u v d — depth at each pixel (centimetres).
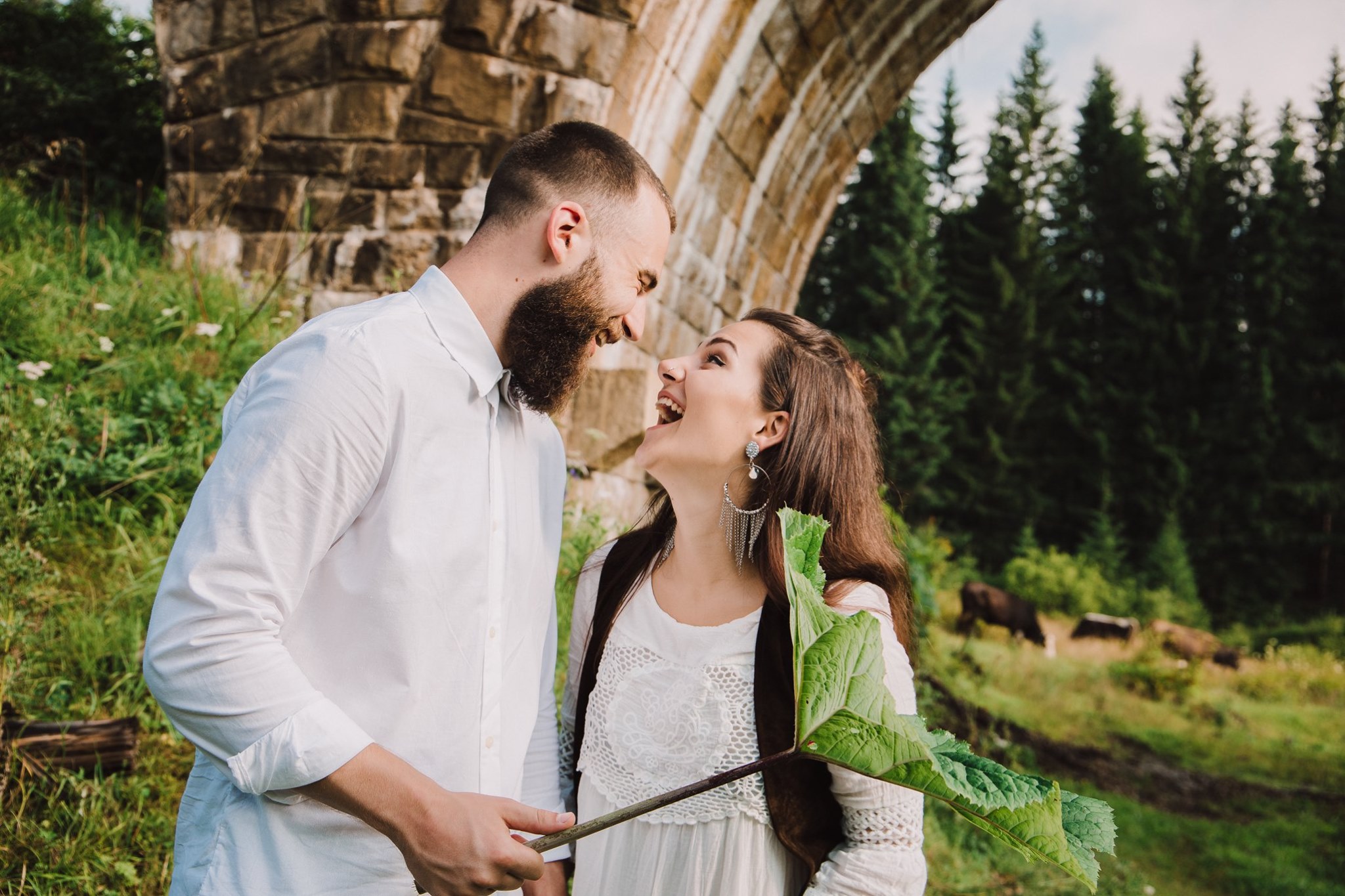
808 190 943
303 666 138
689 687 161
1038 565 1920
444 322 147
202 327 446
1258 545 2302
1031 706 985
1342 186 2652
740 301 878
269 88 573
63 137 793
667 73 600
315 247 563
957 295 2784
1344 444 2380
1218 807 804
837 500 171
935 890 439
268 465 129
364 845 135
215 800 139
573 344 155
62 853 236
